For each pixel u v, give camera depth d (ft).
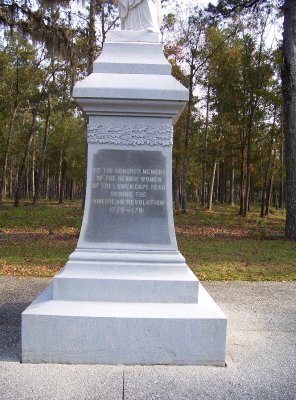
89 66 35.27
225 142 66.74
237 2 39.06
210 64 60.03
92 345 9.31
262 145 65.72
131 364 9.30
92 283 10.07
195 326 9.35
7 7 35.88
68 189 151.23
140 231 10.65
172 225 10.68
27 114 79.82
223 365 9.37
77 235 33.14
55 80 64.75
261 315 13.52
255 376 8.88
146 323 9.32
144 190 10.71
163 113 10.61
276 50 55.88
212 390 8.21
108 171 10.70
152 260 10.42
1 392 7.97
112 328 9.30
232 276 19.58
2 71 61.21
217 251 26.76
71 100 64.03
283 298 15.90
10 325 11.80
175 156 77.10
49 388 8.14
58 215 51.57
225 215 61.26
